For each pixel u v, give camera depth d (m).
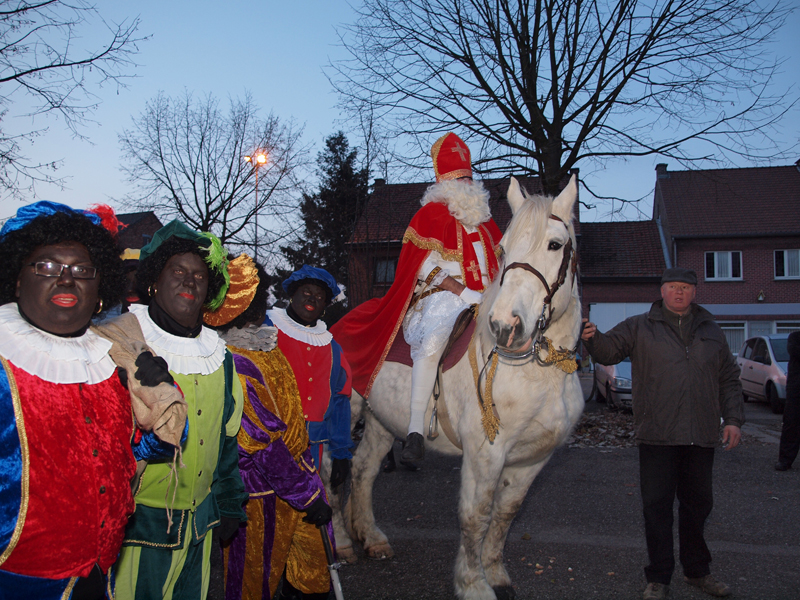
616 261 26.17
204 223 26.48
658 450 3.46
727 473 6.68
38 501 1.49
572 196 3.20
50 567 1.53
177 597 2.12
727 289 25.33
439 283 3.73
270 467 2.53
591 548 4.36
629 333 3.58
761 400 13.19
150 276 2.09
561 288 3.05
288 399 2.80
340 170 26.73
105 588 1.75
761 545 4.37
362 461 4.37
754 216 25.56
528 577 3.83
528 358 3.14
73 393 1.59
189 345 2.07
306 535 2.85
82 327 1.67
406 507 5.57
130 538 1.96
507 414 3.15
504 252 3.06
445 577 3.82
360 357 4.14
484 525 3.21
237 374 2.38
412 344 3.63
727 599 3.46
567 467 7.14
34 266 1.57
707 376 3.43
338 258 25.30
